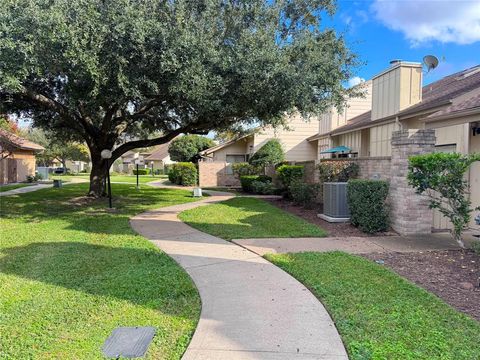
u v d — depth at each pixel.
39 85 10.98
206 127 13.92
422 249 6.30
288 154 22.59
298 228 8.30
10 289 4.57
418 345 3.06
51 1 7.46
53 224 9.33
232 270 5.27
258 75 8.43
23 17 7.04
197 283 4.73
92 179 15.84
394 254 6.00
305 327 3.45
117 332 3.44
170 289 4.52
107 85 8.51
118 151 15.44
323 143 20.17
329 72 9.19
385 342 3.12
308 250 6.32
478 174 7.72
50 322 3.65
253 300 4.13
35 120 15.00
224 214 10.76
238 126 16.12
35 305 4.07
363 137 15.52
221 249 6.55
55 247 6.77
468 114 7.39
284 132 22.53
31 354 3.05
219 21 8.89
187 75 8.00
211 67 8.50
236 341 3.21
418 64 12.09
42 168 31.62
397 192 7.75
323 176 11.53
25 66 7.37
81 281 4.86
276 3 9.24
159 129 16.27
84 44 7.46
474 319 3.55
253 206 12.59
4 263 5.73
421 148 7.37
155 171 49.56
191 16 8.51
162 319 3.71
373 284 4.48
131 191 19.50
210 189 21.84
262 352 3.02
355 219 8.17
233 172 24.69
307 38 9.17
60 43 7.36
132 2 8.06
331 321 3.56
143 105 12.88
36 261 5.83
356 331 3.31
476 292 4.27
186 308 3.96
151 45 7.98
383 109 13.20
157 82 8.70
